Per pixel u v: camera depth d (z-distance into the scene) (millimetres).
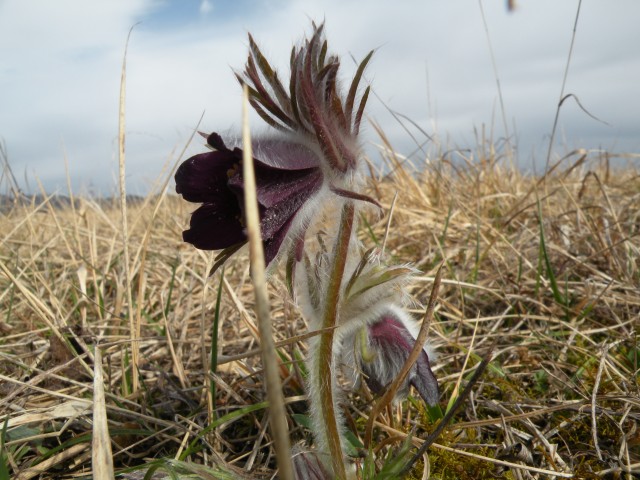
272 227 98
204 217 99
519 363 170
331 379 110
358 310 116
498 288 218
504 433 136
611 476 122
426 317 114
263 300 59
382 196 309
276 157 100
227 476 111
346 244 106
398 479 104
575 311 187
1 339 186
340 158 104
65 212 366
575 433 136
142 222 362
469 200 320
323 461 114
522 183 382
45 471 129
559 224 259
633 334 171
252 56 105
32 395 159
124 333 200
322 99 102
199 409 151
